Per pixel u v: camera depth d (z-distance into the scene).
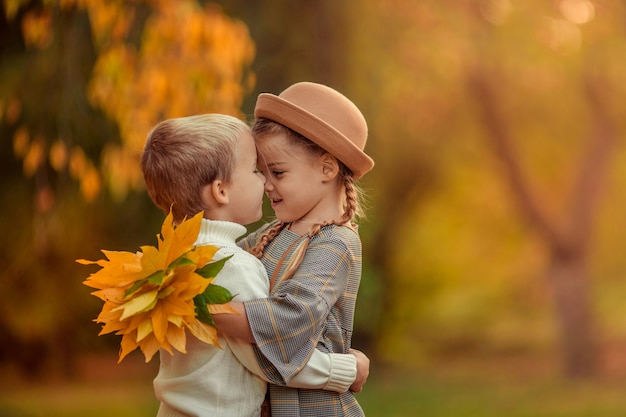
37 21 5.74
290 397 2.56
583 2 12.27
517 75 13.12
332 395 2.59
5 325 13.05
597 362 14.19
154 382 2.60
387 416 11.38
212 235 2.57
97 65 5.59
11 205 10.46
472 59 12.35
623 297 18.83
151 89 5.59
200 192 2.59
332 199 2.76
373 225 13.50
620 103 13.23
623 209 17.64
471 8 11.95
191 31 5.61
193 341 2.50
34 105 6.56
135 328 2.34
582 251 14.25
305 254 2.65
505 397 12.50
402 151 14.91
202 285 2.32
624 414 10.94
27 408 11.55
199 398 2.49
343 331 2.69
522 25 12.15
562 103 14.04
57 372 13.66
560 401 12.07
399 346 17.06
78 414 11.12
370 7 10.05
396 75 11.39
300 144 2.68
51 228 6.61
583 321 14.22
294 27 8.94
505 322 20.50
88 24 6.45
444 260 20.66
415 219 19.27
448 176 17.31
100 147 6.96
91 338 14.06
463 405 12.00
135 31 6.29
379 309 14.49
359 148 2.74
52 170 8.60
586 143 14.73
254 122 2.78
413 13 11.34
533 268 20.50
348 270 2.65
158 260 2.33
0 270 11.63
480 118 14.01
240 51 5.86
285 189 2.69
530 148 15.84
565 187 16.83
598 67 12.59
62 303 12.95
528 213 14.27
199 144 2.58
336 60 9.28
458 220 19.98
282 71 8.73
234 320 2.43
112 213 9.70
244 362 2.50
